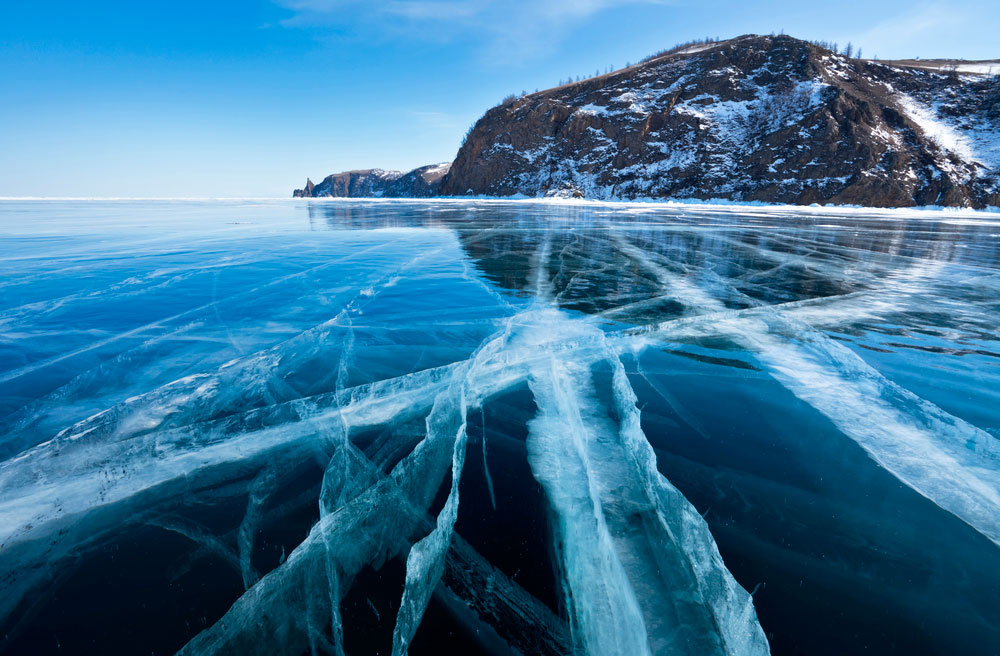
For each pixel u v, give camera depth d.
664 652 1.14
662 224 13.81
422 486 1.79
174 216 17.78
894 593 1.30
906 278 5.89
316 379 2.88
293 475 1.89
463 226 13.06
